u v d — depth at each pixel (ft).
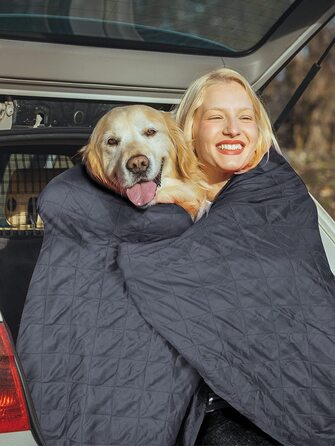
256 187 8.43
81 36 10.23
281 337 7.59
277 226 8.18
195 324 7.45
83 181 8.21
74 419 7.25
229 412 8.13
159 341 7.47
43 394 7.29
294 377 7.54
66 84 9.92
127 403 7.27
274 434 7.51
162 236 8.12
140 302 7.48
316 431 7.58
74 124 10.16
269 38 10.98
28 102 9.89
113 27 10.33
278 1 10.62
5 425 6.85
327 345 7.66
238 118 8.68
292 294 7.77
